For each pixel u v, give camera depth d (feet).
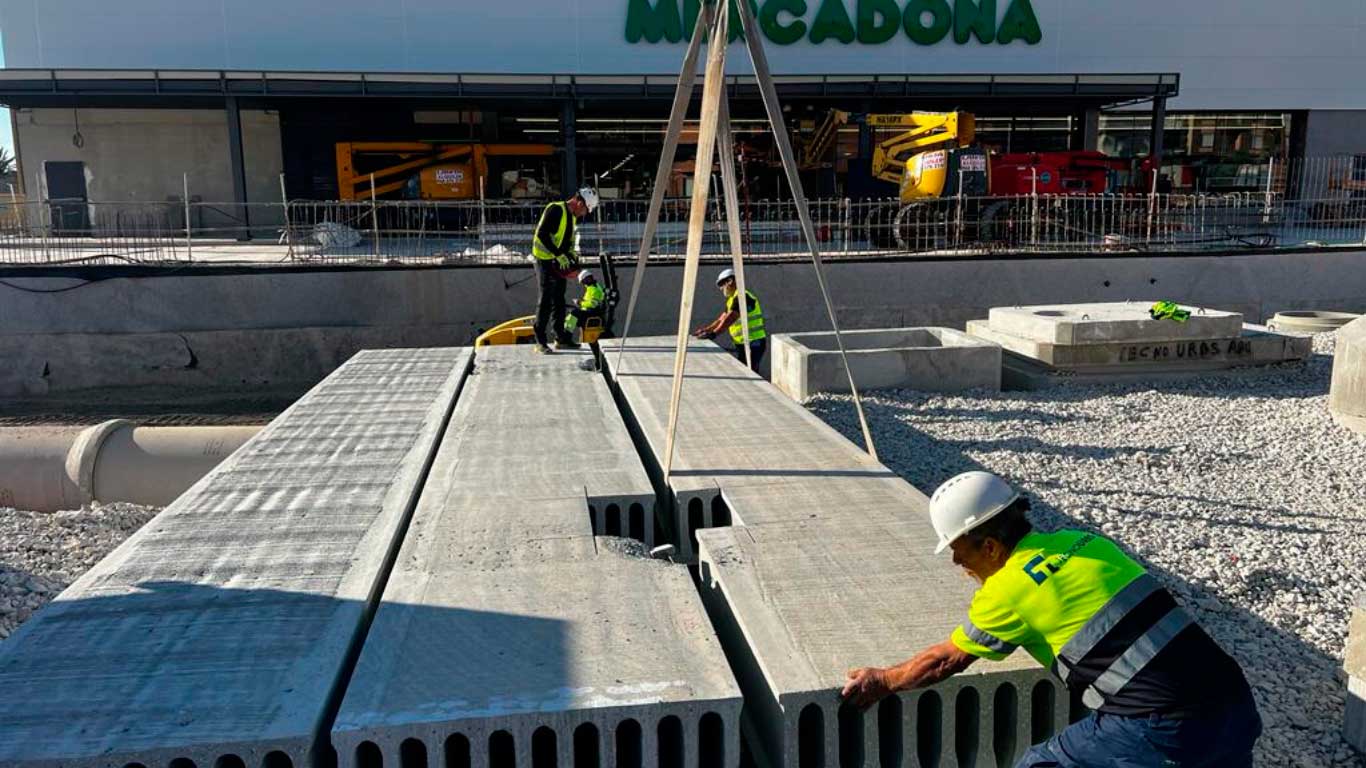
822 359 34.99
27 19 88.89
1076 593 8.57
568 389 28.12
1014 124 106.22
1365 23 104.12
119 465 26.35
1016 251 57.41
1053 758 8.88
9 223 60.18
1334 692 13.98
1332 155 104.12
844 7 97.40
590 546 14.70
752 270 53.16
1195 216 66.64
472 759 9.60
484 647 11.21
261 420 44.45
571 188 86.84
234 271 50.29
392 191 88.28
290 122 94.89
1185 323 36.58
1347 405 29.35
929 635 11.51
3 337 49.01
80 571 20.24
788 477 18.54
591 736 10.58
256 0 91.15
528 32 95.45
